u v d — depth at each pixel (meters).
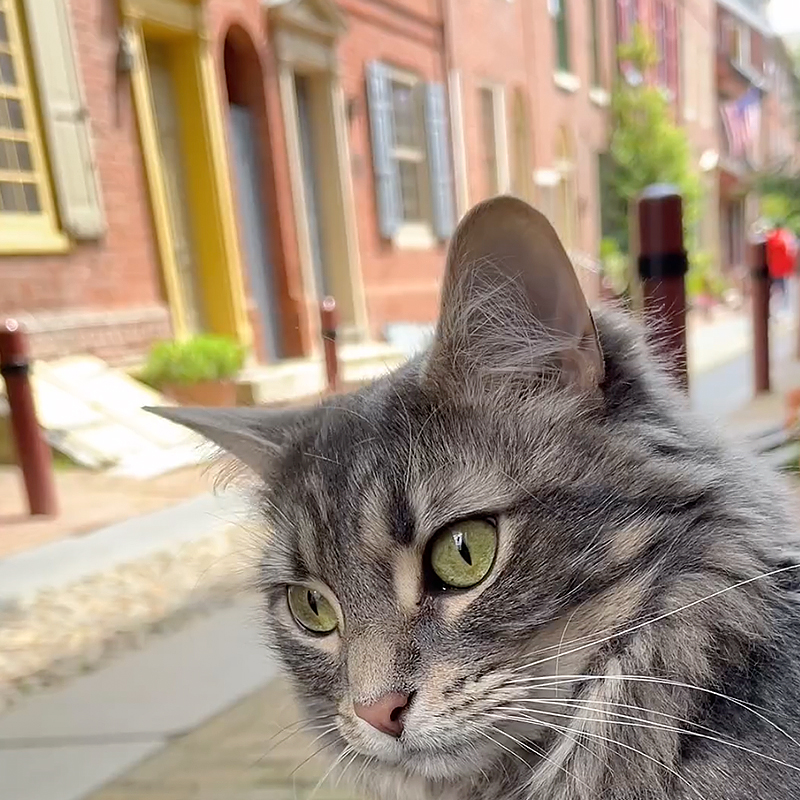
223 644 2.48
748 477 1.17
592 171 11.35
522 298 1.16
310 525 1.22
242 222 6.39
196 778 1.78
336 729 1.25
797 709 1.00
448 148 8.67
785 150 12.74
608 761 1.06
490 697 1.06
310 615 1.29
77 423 4.47
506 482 1.09
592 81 11.48
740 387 5.34
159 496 3.87
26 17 4.70
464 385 1.19
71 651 2.49
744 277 13.75
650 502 1.08
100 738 2.00
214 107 5.95
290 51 6.66
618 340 1.16
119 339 5.25
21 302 4.71
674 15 13.45
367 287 7.73
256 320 6.39
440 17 8.48
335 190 7.39
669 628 1.07
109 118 5.22
